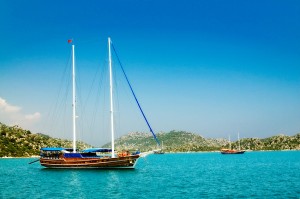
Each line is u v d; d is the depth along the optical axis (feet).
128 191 145.59
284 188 151.94
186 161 488.44
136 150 240.94
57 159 234.79
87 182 177.27
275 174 228.63
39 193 141.49
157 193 139.64
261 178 199.93
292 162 399.65
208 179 197.36
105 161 222.48
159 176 216.33
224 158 596.29
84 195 135.44
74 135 236.84
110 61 224.74
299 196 129.08
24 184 172.35
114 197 130.21
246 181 183.62
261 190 146.51
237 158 577.43
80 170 228.22
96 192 143.02
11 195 136.36
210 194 136.56
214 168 307.37
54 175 210.79
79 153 229.25
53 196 133.59
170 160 541.75
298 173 235.20
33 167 325.42
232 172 253.65
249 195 133.08
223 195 133.80
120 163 220.02
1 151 621.31
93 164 225.35
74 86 239.09
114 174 212.64
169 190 148.36
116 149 248.73
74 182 177.78
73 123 237.45
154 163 426.10
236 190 147.54
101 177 198.49
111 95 223.30
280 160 458.09
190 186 162.20
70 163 230.68
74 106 238.68
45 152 249.34
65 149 240.32
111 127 222.89
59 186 162.91
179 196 131.95
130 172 223.51
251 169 285.64
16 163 415.23
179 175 226.38
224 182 179.73
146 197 129.80
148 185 165.68
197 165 365.20
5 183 177.78
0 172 256.32
